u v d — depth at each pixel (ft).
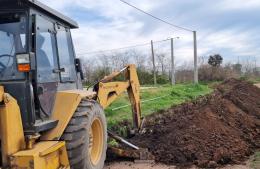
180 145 19.92
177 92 52.16
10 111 11.71
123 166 18.06
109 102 19.72
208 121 24.09
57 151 13.15
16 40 12.98
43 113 13.50
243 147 21.03
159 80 100.73
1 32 13.12
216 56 110.93
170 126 24.36
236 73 109.81
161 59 106.73
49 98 13.97
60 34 15.56
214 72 101.14
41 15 13.79
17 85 12.69
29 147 12.30
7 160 11.62
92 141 15.75
